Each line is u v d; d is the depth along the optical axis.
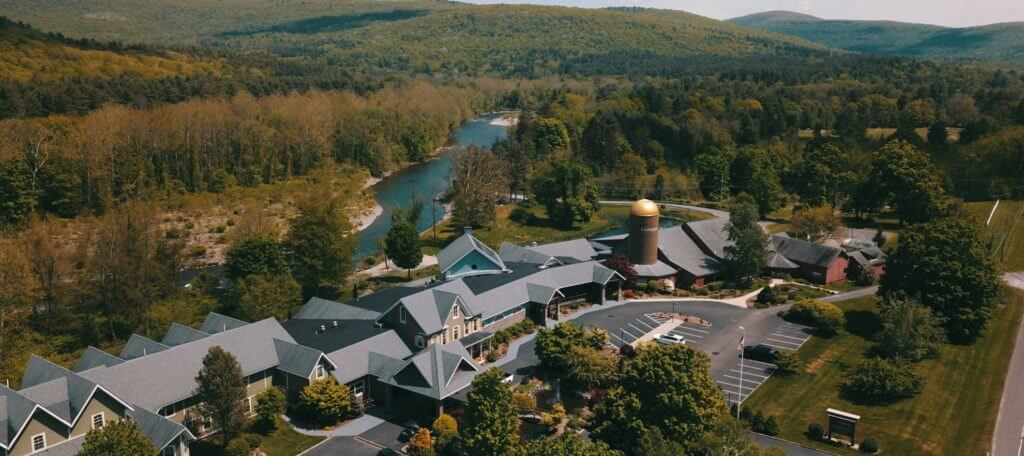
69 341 88.50
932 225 103.69
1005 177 169.50
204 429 68.50
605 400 63.34
